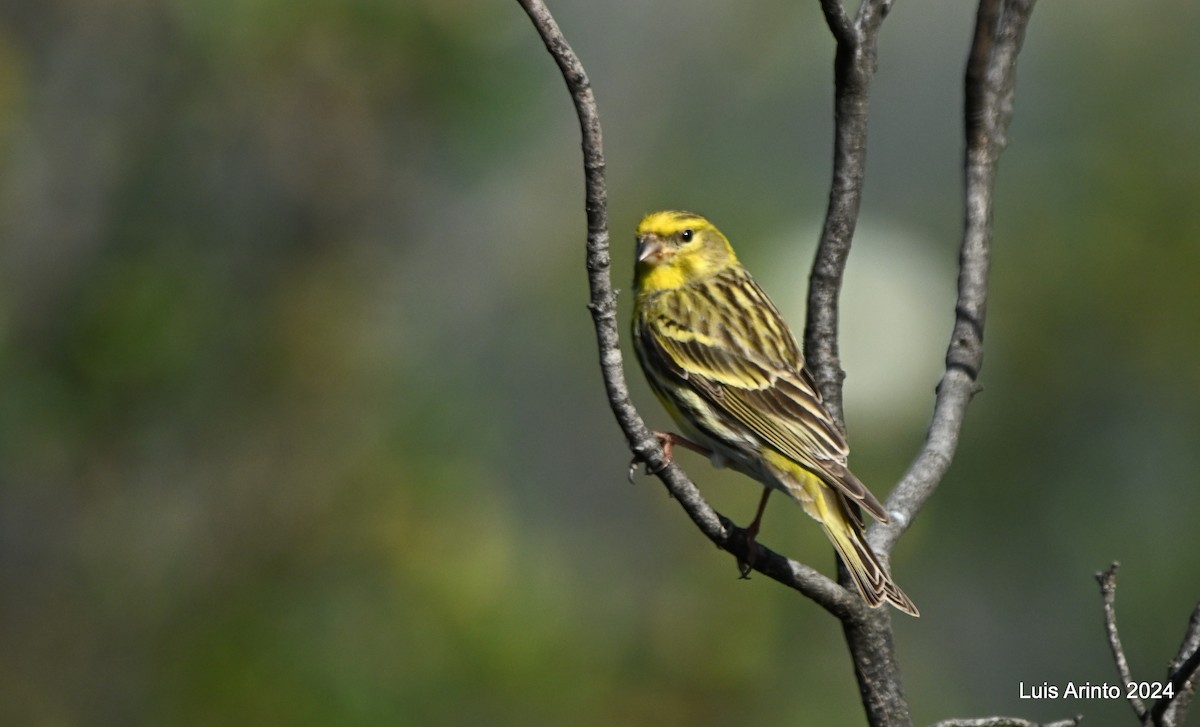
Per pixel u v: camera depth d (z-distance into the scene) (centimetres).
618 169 1714
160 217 1403
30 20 1432
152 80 1422
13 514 1327
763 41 1800
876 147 1823
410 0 1386
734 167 1728
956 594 1576
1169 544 1532
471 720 1258
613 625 1342
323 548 1292
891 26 1886
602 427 1591
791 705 1372
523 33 1450
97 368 1319
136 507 1333
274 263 1391
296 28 1364
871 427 1477
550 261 1638
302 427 1333
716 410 1055
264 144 1403
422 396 1365
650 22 1795
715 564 1373
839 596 813
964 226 912
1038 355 1541
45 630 1315
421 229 1495
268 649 1255
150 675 1290
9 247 1376
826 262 912
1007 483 1545
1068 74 1639
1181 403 1530
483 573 1277
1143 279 1529
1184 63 1617
